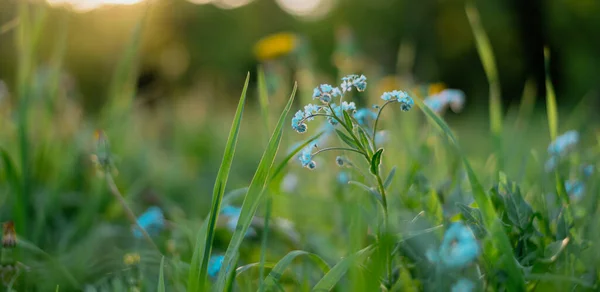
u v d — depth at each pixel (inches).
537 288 18.2
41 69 40.4
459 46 294.0
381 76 46.4
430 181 25.1
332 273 18.2
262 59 53.3
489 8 286.0
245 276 22.1
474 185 17.8
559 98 239.1
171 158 59.7
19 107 31.6
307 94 39.1
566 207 20.7
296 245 26.5
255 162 60.5
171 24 301.6
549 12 262.7
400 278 19.0
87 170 38.7
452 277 18.3
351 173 25.2
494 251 17.9
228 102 109.7
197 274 18.6
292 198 31.3
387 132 29.0
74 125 41.1
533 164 27.0
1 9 37.0
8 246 21.9
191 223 30.7
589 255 19.1
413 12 311.0
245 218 18.7
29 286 24.0
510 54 281.1
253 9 369.4
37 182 35.3
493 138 26.1
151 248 26.9
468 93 291.7
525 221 19.4
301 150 20.6
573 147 24.4
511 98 279.7
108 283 24.4
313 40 343.3
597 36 250.5
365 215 21.0
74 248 29.0
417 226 20.3
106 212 34.4
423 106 19.1
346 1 343.0
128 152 49.4
